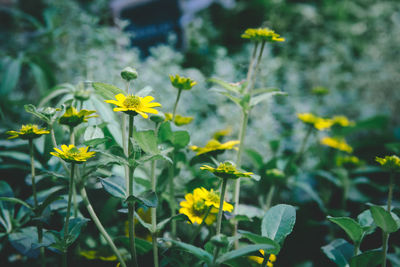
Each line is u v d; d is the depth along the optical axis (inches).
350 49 74.4
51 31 43.5
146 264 24.2
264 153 38.0
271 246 19.4
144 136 21.4
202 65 61.1
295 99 50.1
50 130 22.2
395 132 50.0
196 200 22.8
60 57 42.8
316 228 30.4
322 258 28.7
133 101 20.7
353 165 32.5
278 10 74.8
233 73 42.6
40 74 36.9
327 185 35.7
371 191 38.0
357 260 22.2
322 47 70.3
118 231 28.1
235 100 25.6
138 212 26.0
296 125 44.8
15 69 36.2
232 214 24.3
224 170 20.7
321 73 58.9
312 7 84.5
